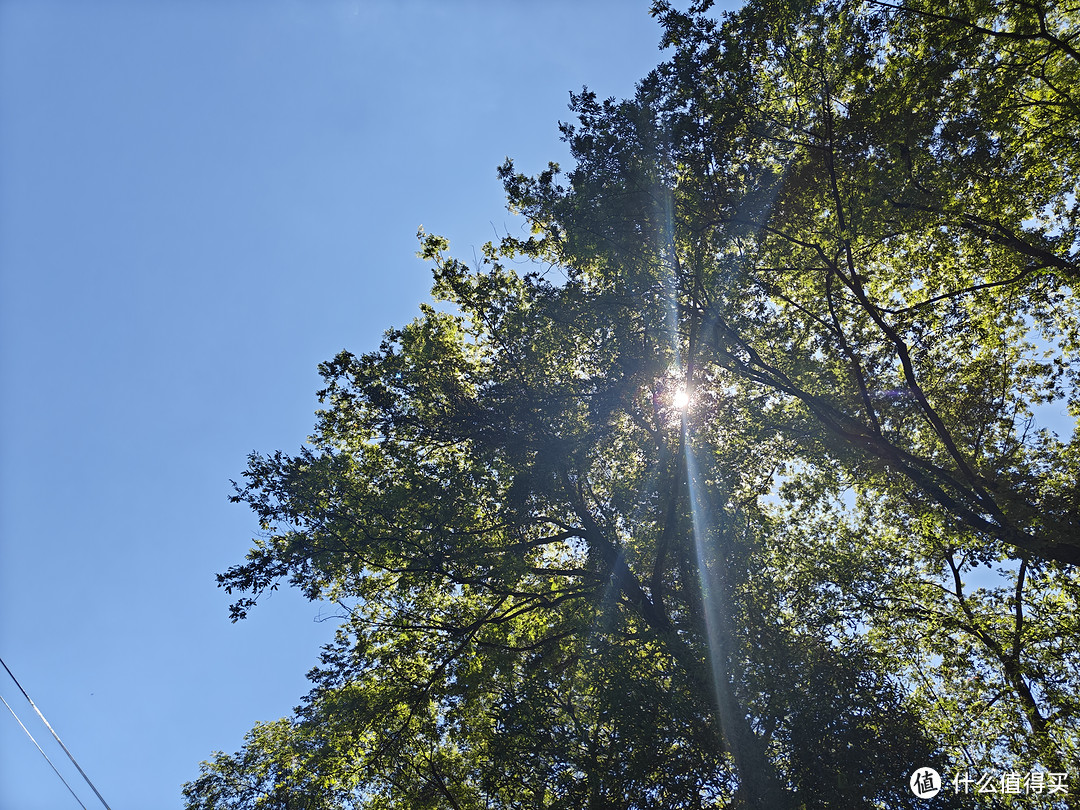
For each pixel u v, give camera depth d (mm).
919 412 17000
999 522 13922
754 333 17344
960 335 17641
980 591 18422
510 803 15570
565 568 19766
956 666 18047
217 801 23000
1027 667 16422
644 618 15859
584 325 15914
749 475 18500
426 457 18297
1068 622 16359
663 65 13891
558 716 15383
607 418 16531
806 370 17562
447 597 19344
